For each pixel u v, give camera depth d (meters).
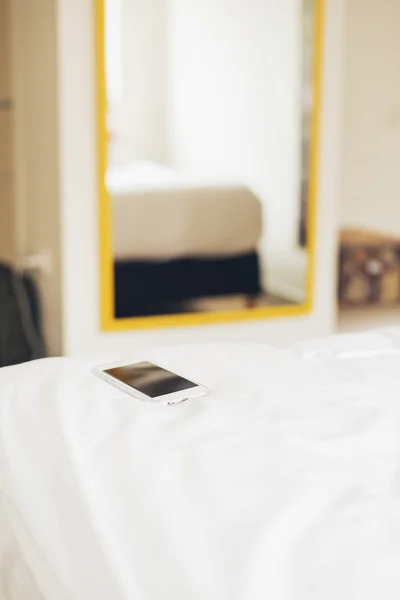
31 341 2.96
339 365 1.20
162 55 2.70
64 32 2.52
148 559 0.67
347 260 3.91
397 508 0.71
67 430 0.90
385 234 4.20
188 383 1.07
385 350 1.31
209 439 0.86
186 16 2.73
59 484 0.80
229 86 2.84
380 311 3.84
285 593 0.61
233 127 2.89
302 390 1.06
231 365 1.20
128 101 2.68
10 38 3.19
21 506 0.81
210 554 0.65
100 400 1.01
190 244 2.90
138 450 0.84
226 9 2.79
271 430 0.89
